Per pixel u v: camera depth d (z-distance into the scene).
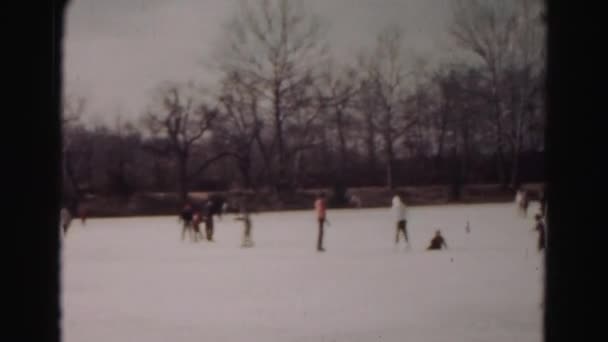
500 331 11.24
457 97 73.62
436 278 18.36
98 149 71.12
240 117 74.19
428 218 46.56
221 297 15.94
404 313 13.17
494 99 71.81
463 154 74.06
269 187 73.00
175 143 71.94
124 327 12.39
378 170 75.50
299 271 20.70
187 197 70.12
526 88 70.50
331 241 31.83
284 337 11.11
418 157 75.12
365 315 13.05
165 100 72.38
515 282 17.33
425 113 74.88
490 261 22.27
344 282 17.95
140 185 71.56
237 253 27.50
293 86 74.44
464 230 36.00
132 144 71.81
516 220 43.62
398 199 27.55
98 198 69.56
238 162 73.94
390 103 74.81
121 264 24.34
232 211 68.50
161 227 49.44
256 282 18.41
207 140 74.62
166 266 23.41
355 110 75.12
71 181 68.75
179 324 12.59
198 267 22.77
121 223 55.78
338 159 74.69
